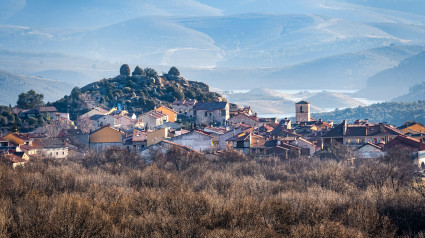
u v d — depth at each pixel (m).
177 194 168.00
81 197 168.00
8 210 150.25
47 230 141.62
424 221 155.38
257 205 159.25
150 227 147.62
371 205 163.88
